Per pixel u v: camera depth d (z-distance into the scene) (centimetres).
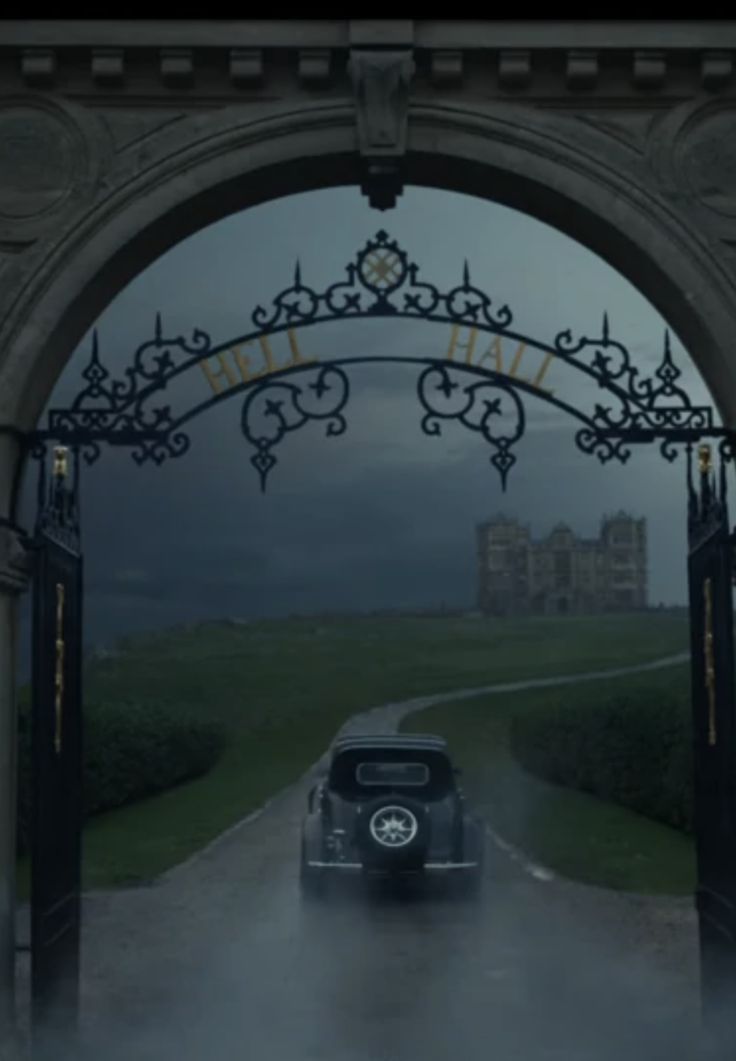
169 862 1948
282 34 812
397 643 13425
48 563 807
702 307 819
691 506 897
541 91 830
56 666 834
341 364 857
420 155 830
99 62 816
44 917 795
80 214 823
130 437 851
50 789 817
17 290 820
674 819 2292
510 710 7088
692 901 1551
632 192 823
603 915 1455
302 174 855
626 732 2592
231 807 2923
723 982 828
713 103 832
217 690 9225
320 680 10044
